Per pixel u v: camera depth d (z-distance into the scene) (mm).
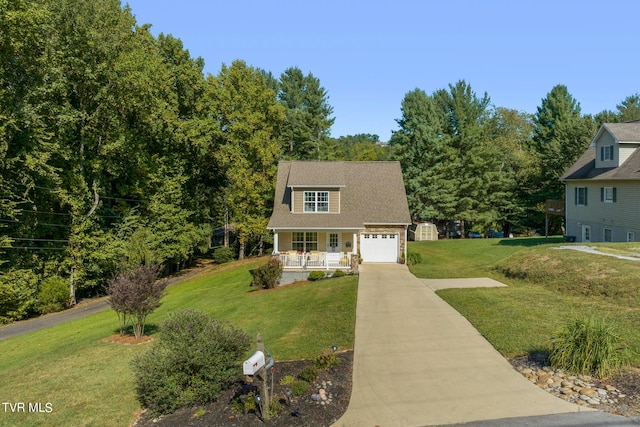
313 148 56594
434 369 10742
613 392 9000
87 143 32250
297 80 58844
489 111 67375
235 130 41344
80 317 26438
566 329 10672
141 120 35719
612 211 30328
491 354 11578
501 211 50688
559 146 46156
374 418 8516
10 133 25562
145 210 39094
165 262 41656
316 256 26844
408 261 29453
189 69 40531
